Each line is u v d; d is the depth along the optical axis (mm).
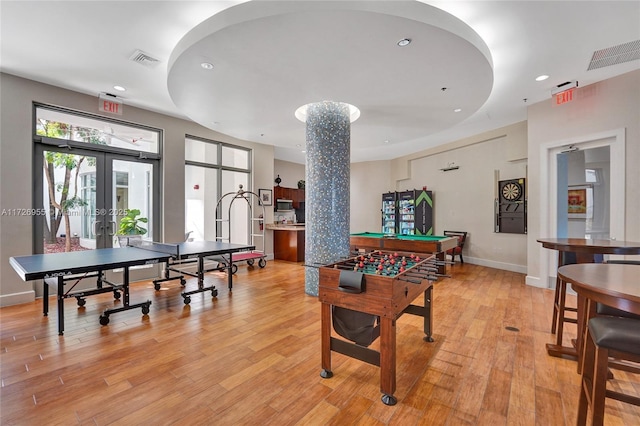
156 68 3359
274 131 5070
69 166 4195
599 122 3762
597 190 3900
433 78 2988
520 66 3287
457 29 2271
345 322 2180
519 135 5410
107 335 2787
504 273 5543
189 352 2459
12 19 2463
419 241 4773
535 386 1965
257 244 6922
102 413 1711
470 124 5531
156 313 3396
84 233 4344
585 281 1413
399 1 2041
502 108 4676
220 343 2629
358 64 2707
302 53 2521
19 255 3680
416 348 2516
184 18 2480
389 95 3434
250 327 2994
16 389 1938
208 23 2266
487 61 2662
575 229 4156
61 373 2133
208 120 4445
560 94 3891
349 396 1874
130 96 4215
